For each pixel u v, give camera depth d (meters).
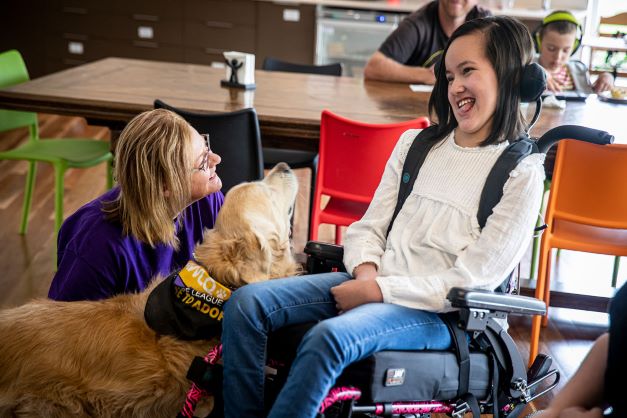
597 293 3.15
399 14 6.24
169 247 2.05
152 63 4.27
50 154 3.50
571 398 1.31
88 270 1.93
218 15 6.42
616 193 2.66
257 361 1.64
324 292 1.77
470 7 4.15
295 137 3.17
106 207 1.96
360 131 2.79
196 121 2.81
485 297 1.58
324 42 6.39
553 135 1.82
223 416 1.73
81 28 6.54
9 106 3.12
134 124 1.87
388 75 4.07
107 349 1.74
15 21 6.53
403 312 1.65
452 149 1.83
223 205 1.87
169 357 1.75
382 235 1.91
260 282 1.74
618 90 3.81
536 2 6.47
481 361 1.71
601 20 5.40
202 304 1.75
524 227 1.69
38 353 1.74
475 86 1.73
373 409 1.59
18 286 3.20
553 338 3.04
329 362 1.50
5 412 1.74
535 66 1.73
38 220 3.96
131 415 1.76
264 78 3.98
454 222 1.75
